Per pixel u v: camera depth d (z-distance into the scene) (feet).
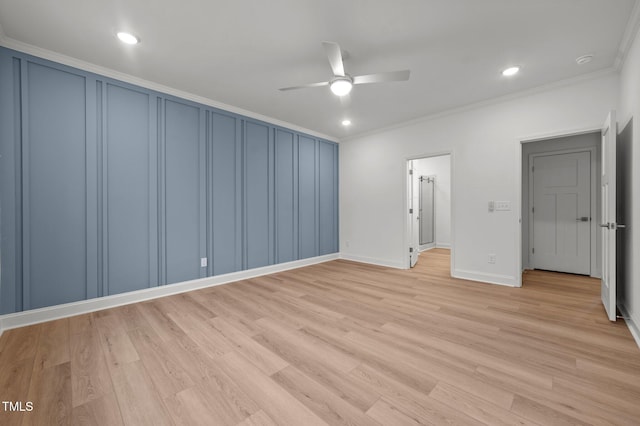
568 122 10.54
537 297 10.59
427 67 9.56
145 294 10.57
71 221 9.07
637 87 7.37
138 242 10.46
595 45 8.29
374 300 10.44
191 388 5.40
